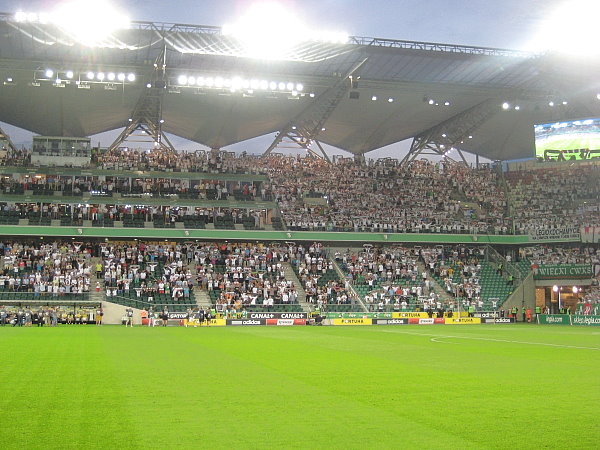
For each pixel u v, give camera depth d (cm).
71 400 1384
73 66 5628
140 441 1017
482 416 1229
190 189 7288
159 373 1866
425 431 1097
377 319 6153
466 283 6856
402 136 8475
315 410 1282
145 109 7050
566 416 1233
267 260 6731
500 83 6588
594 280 6662
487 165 8888
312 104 6975
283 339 3566
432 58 5794
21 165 7050
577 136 7238
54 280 5738
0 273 5834
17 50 5347
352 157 8894
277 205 7369
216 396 1447
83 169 7144
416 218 7525
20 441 1015
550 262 7100
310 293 6316
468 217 7738
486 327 5506
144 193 7125
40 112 6900
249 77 5962
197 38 5109
